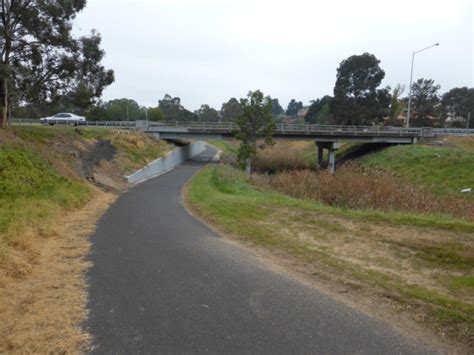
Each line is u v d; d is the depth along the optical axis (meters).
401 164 31.67
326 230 8.07
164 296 5.05
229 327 4.17
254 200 11.96
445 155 29.23
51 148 17.70
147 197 15.18
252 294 5.10
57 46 19.34
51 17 18.44
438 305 4.47
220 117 119.44
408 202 11.84
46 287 5.33
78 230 8.95
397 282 5.23
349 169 20.59
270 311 4.56
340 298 4.89
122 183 19.38
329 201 13.46
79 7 19.75
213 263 6.48
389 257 6.24
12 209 8.62
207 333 4.03
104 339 3.90
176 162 35.28
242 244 7.75
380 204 11.83
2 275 5.52
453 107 92.69
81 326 4.18
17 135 16.41
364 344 3.78
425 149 33.19
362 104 67.56
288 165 43.44
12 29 18.25
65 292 5.16
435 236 6.86
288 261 6.49
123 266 6.33
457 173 25.11
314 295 5.01
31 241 7.22
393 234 7.23
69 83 21.22
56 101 21.53
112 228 9.30
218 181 18.62
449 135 41.19
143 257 6.87
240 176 24.05
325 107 91.94
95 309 4.62
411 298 4.72
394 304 4.62
